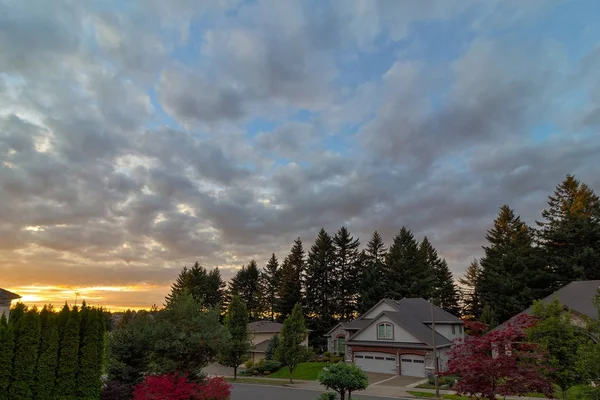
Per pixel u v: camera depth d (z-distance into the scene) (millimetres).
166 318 17625
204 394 13961
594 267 42219
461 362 11180
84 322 17109
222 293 76938
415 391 26188
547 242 49219
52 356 15367
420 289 61531
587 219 44969
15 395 14047
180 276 74062
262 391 28250
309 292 63938
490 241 58188
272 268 79188
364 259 66938
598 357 11273
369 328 36594
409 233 70312
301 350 34281
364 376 17953
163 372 15812
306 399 24672
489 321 41594
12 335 14391
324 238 66438
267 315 77875
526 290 46000
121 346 19500
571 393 16844
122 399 18141
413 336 33656
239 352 36375
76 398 16031
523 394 10539
